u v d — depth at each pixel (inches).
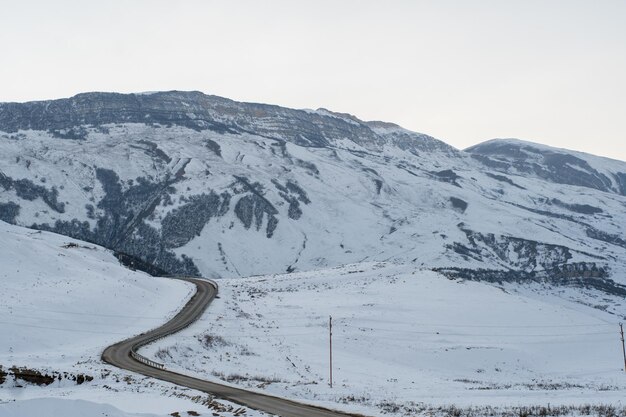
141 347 2249.0
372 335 3243.1
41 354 1998.0
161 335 2598.4
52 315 2647.6
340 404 1325.0
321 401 1376.7
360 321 3550.7
